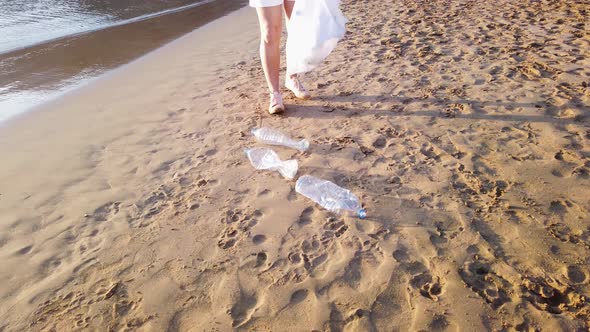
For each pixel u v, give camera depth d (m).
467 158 2.61
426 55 4.38
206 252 2.06
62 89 4.46
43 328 1.71
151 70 4.90
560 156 2.53
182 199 2.46
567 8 5.60
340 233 2.11
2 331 1.71
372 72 4.07
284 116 3.36
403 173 2.53
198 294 1.83
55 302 1.83
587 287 1.71
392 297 1.75
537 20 5.21
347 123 3.16
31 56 5.82
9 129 3.51
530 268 1.82
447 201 2.26
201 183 2.59
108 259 2.04
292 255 2.00
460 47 4.51
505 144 2.71
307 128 3.14
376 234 2.08
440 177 2.46
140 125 3.41
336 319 1.68
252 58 5.03
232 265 1.97
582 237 1.95
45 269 2.01
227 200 2.42
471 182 2.39
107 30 7.36
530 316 1.61
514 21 5.26
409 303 1.72
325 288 1.82
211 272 1.94
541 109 3.06
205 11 9.21
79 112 3.78
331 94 3.67
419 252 1.95
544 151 2.59
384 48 4.74
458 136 2.85
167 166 2.80
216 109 3.60
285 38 5.65
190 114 3.54
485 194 2.29
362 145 2.86
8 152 3.10
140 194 2.52
